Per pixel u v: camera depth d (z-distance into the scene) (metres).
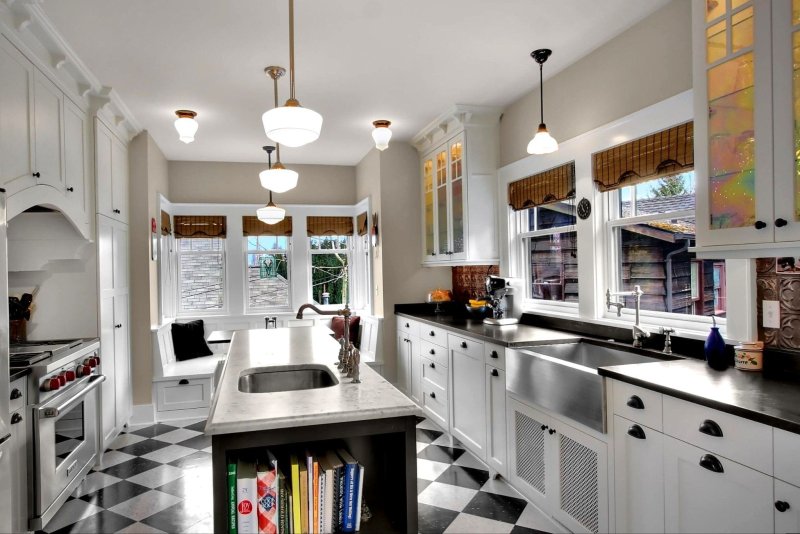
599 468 2.12
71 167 3.12
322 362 2.48
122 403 3.98
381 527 1.71
